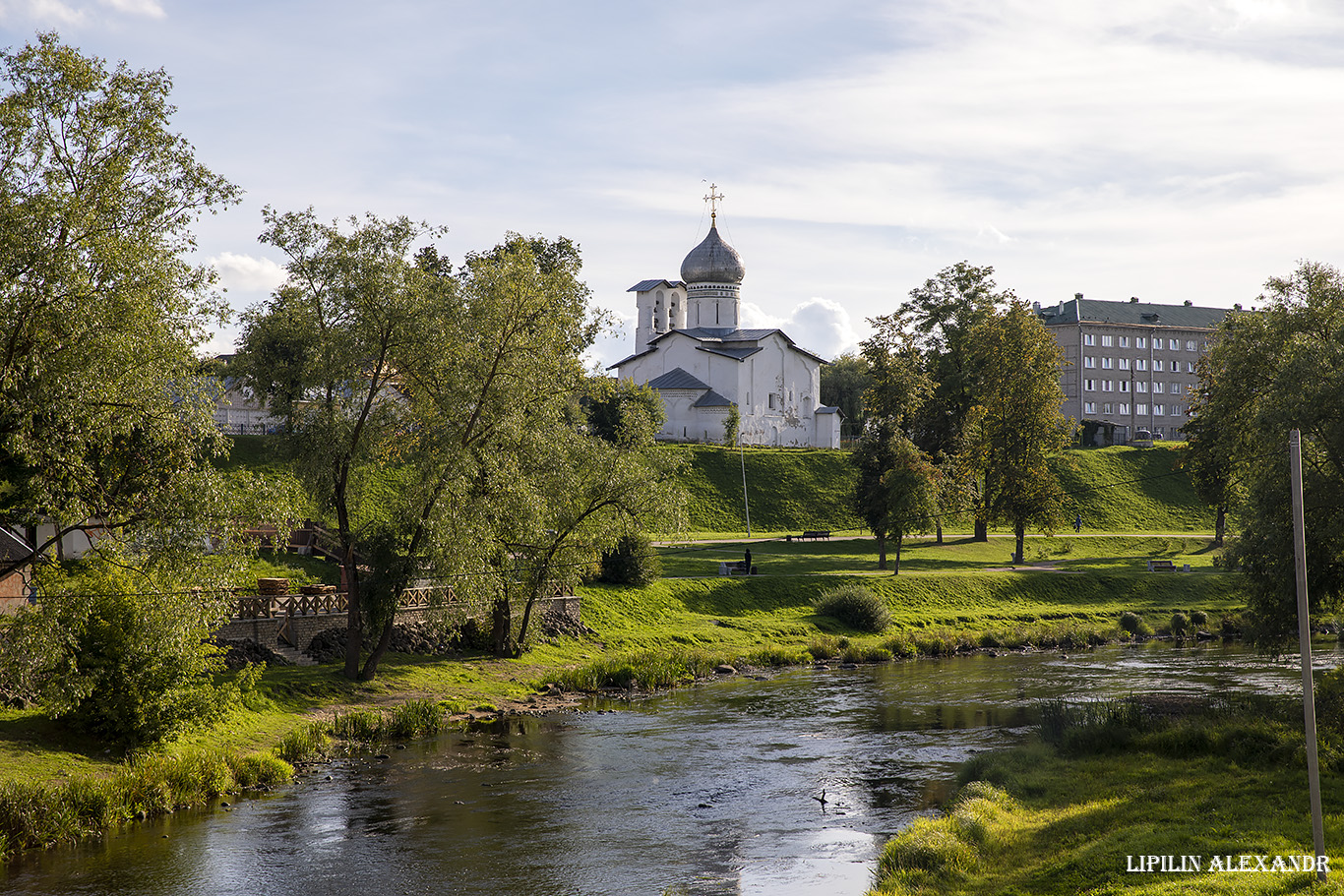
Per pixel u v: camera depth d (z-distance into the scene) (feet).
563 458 135.44
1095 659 169.68
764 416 392.88
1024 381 261.85
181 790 85.40
